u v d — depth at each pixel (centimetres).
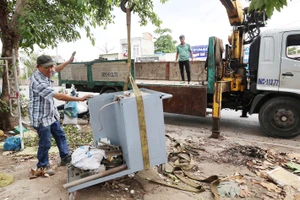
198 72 860
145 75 987
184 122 639
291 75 463
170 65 914
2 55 479
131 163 254
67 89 847
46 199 251
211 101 572
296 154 381
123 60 621
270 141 466
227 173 316
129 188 272
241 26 566
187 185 281
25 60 667
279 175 300
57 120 324
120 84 639
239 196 260
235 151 393
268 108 490
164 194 261
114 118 315
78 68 753
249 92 541
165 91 594
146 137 257
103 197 254
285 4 159
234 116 698
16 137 409
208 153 386
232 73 565
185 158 359
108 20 671
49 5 541
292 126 473
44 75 290
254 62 506
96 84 703
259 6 164
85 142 433
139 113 250
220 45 551
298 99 468
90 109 313
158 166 288
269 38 479
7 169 326
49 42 532
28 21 435
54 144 419
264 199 255
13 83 488
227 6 501
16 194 261
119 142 301
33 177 296
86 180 240
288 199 252
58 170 320
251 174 313
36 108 288
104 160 270
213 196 258
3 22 465
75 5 527
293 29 457
